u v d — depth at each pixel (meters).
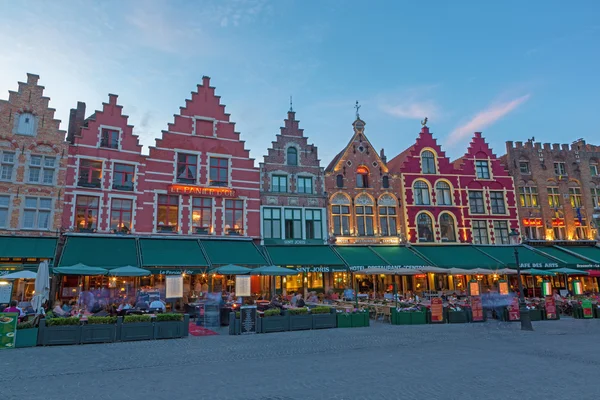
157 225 26.81
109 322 15.27
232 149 29.84
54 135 25.22
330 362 11.41
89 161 26.05
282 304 23.11
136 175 26.89
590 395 8.12
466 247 32.72
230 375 9.92
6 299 21.64
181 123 28.83
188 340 15.69
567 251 33.44
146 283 25.97
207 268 24.30
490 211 34.72
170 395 8.23
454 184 34.53
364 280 31.16
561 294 31.12
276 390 8.55
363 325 19.89
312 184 31.44
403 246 31.89
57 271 19.31
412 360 11.62
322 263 27.09
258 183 29.94
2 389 8.70
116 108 27.25
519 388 8.64
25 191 23.95
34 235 23.58
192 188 27.98
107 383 9.21
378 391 8.41
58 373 10.21
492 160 35.84
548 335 16.97
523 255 32.00
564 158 37.62
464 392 8.33
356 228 31.58
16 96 24.78
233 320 17.27
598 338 16.11
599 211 36.97
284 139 31.45
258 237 28.92
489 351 13.12
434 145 35.12
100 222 25.39
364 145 33.47
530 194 36.09
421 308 21.84
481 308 22.05
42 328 14.34
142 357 12.29
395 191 33.22
